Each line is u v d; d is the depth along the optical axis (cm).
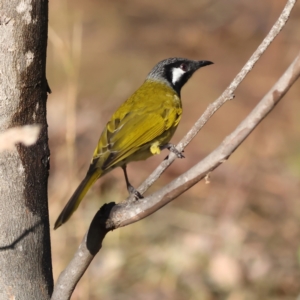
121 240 1272
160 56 2220
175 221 1353
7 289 536
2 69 510
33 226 540
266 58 2142
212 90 1984
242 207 1416
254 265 1202
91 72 2061
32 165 532
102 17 2517
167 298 1129
